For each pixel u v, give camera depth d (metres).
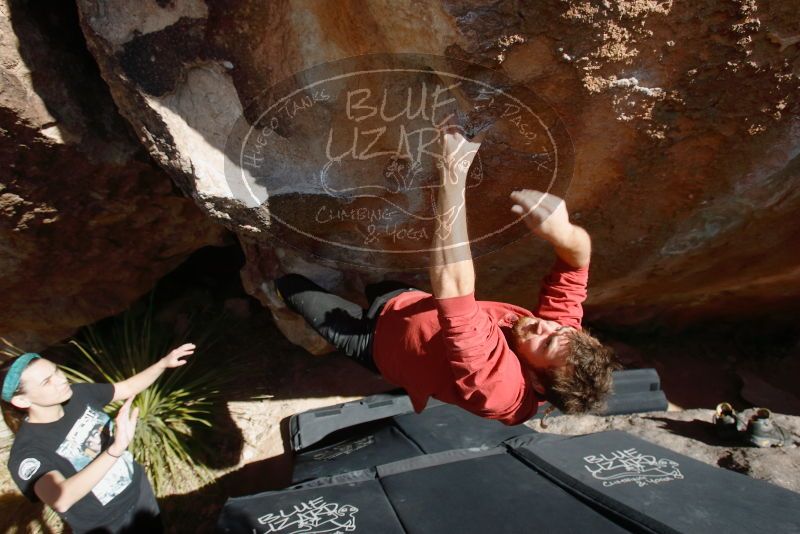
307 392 3.37
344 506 1.60
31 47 1.62
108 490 2.01
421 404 1.59
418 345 1.55
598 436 2.09
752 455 2.36
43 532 2.82
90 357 3.06
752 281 2.88
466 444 2.37
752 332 3.80
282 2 1.33
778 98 1.37
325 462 2.46
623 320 3.58
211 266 3.81
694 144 1.54
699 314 3.58
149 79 1.43
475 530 1.39
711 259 2.43
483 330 1.34
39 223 2.10
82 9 1.37
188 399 3.21
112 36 1.38
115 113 1.88
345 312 1.90
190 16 1.35
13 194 1.90
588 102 1.34
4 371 3.10
